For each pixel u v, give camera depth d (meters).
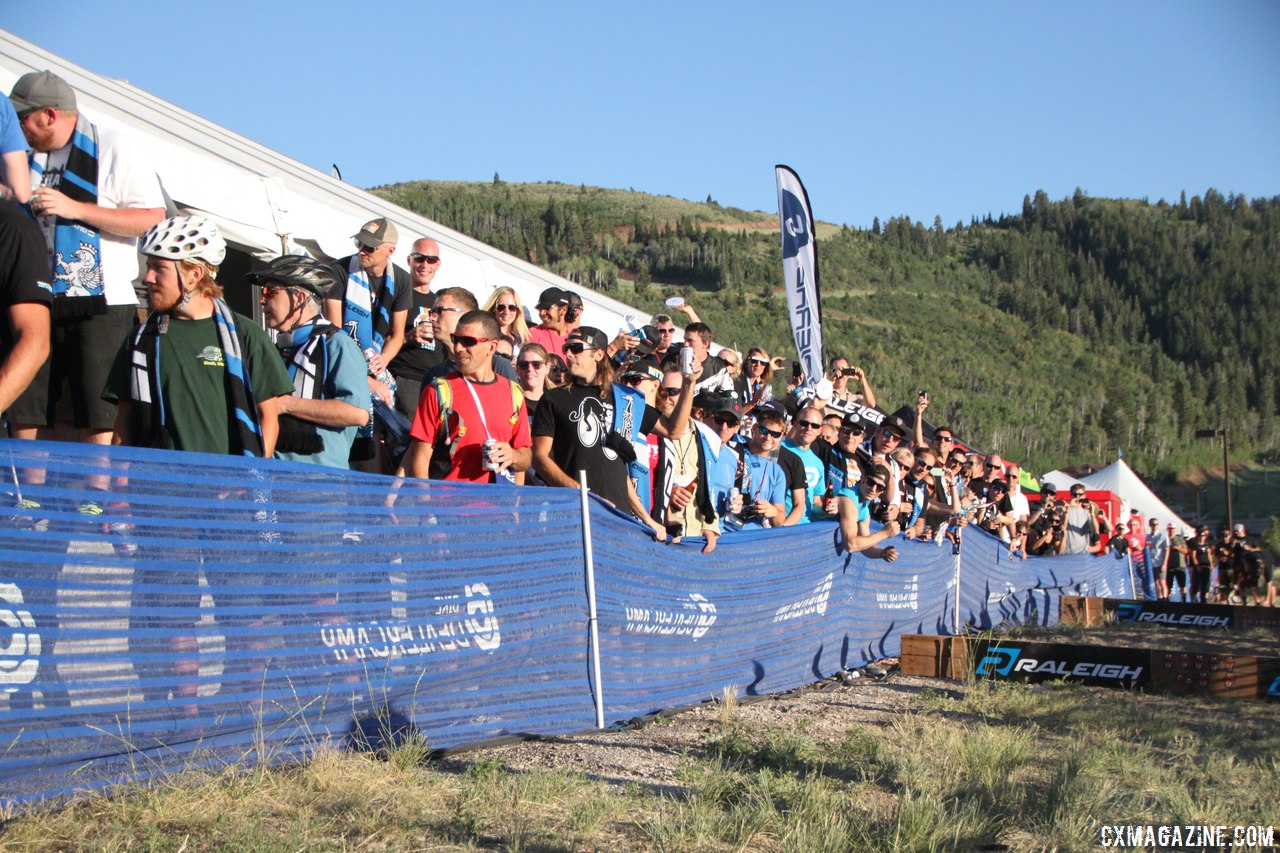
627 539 5.55
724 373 9.18
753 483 7.43
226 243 7.68
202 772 3.53
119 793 3.32
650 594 5.73
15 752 3.17
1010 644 7.87
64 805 3.24
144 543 3.49
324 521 4.00
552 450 5.64
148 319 3.97
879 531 8.41
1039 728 5.93
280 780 3.60
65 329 4.47
